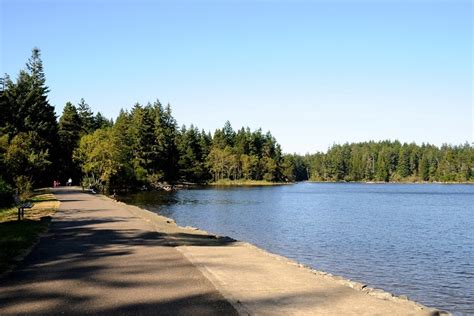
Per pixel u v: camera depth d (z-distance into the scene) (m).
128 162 79.81
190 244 16.27
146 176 89.88
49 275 10.57
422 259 21.67
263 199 70.12
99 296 8.78
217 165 132.00
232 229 32.47
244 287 9.91
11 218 23.45
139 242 16.02
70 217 24.61
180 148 119.06
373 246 25.52
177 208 50.66
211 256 13.82
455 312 13.45
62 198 40.78
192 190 96.62
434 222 39.38
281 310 8.20
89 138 70.12
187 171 118.94
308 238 28.38
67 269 11.27
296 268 12.41
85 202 36.06
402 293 15.49
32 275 10.56
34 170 44.22
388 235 30.41
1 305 8.12
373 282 16.94
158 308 8.02
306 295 9.41
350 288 10.16
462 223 38.75
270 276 11.20
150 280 10.20
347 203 64.50
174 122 121.81
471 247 25.52
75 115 84.44
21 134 52.53
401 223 38.38
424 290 15.97
